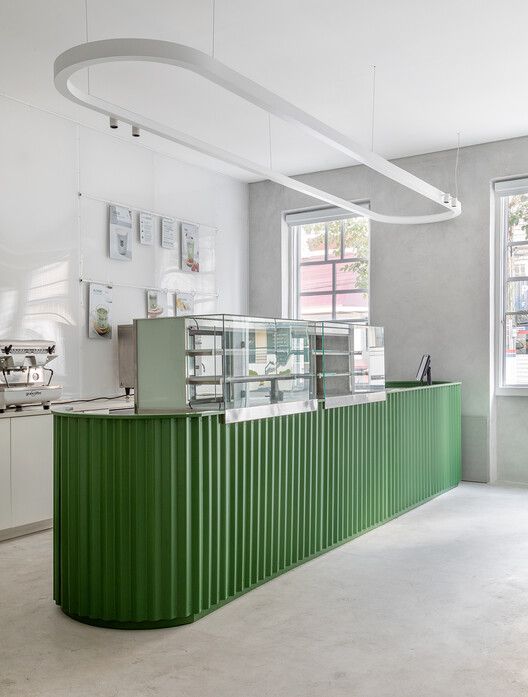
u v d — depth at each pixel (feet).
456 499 21.67
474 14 15.14
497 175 23.82
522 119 21.75
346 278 27.50
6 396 17.49
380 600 12.83
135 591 11.52
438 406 22.36
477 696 9.25
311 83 18.81
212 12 14.97
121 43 10.35
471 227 24.31
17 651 10.68
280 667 10.11
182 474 11.73
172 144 23.68
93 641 11.07
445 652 10.59
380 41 16.37
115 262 22.81
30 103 19.94
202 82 18.53
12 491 17.22
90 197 21.89
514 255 24.36
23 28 15.66
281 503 14.35
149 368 12.65
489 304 24.02
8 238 19.42
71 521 11.96
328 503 16.06
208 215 26.91
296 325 14.69
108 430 11.66
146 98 19.76
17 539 17.33
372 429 18.15
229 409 12.57
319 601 12.80
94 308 21.90
